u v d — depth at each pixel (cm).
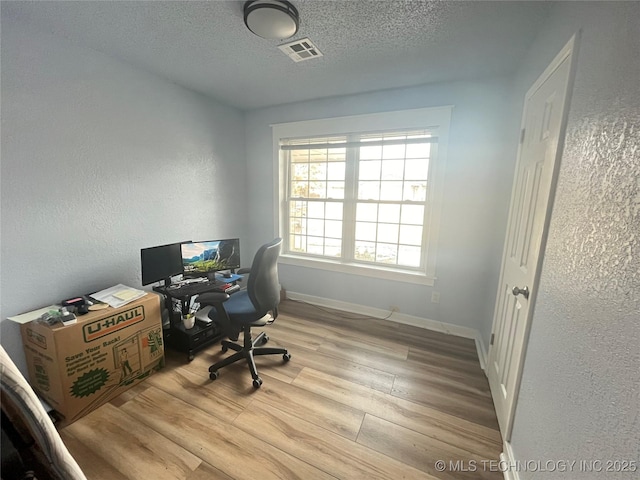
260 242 342
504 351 162
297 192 320
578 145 92
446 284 254
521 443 117
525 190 152
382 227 281
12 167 153
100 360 162
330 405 166
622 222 65
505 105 213
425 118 239
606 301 69
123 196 208
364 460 132
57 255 175
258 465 129
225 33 164
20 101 153
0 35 143
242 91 257
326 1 135
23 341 158
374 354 220
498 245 206
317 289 319
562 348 90
